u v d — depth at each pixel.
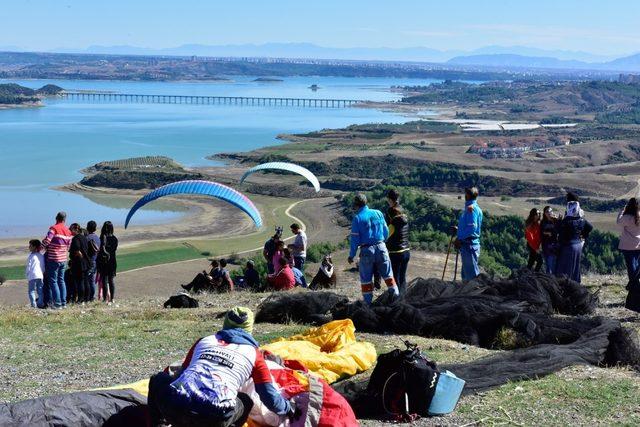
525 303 14.38
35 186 133.50
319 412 7.37
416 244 73.94
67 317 16.97
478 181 166.88
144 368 11.13
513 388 9.61
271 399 6.73
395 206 15.85
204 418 6.37
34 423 7.24
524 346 12.33
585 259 64.50
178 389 6.42
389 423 8.47
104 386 10.07
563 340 12.36
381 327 13.21
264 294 20.33
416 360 8.73
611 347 11.07
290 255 22.59
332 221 108.19
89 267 20.41
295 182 152.00
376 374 8.88
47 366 11.49
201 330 14.34
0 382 10.50
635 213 16.14
